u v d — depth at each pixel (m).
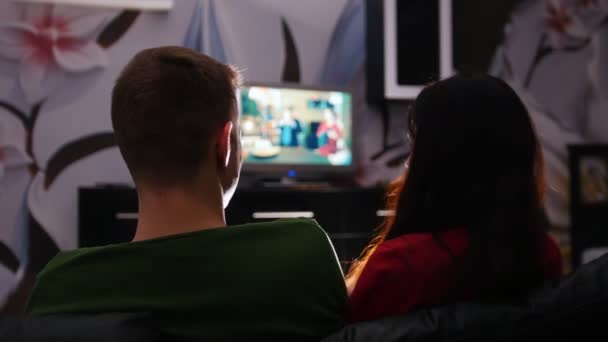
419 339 0.68
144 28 3.58
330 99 3.67
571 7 4.24
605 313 0.70
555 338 0.70
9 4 3.37
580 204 4.11
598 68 4.29
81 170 3.46
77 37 3.47
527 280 0.79
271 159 3.53
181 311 0.71
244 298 0.73
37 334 0.61
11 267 3.35
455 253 0.86
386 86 3.77
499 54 4.05
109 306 0.70
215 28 3.70
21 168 3.38
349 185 3.89
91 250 0.74
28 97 3.39
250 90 3.49
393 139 3.98
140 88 0.75
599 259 0.76
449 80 0.94
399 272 0.86
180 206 0.76
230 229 0.76
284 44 3.82
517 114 0.90
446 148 0.90
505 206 0.86
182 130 0.75
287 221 0.81
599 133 4.27
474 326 0.69
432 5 3.86
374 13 3.85
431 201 0.92
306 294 0.77
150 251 0.72
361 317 0.88
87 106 3.48
